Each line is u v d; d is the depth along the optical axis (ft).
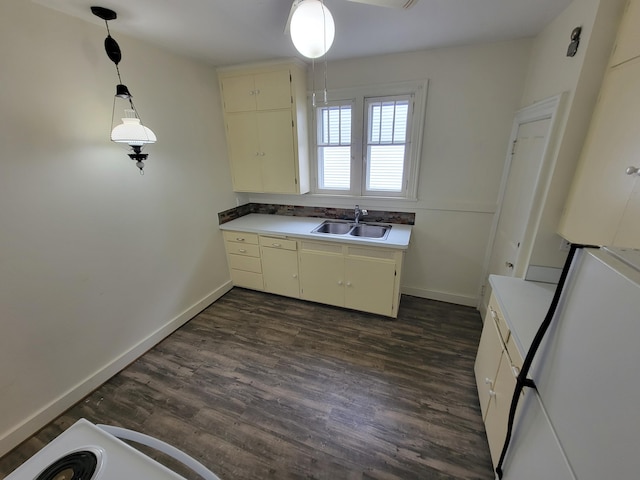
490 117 7.85
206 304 9.98
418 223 9.58
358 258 8.70
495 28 6.35
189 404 6.22
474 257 9.25
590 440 2.03
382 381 6.71
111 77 6.25
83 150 5.91
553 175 4.93
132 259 7.24
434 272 9.91
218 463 5.03
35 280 5.39
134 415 5.98
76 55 5.59
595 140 4.22
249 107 9.34
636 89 3.41
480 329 8.51
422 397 6.24
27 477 2.42
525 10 5.44
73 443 2.70
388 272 8.47
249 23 5.86
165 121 7.70
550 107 5.34
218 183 9.97
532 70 6.86
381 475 4.79
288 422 5.75
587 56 4.22
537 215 5.61
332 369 7.11
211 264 10.07
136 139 5.64
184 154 8.43
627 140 3.45
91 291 6.38
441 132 8.44
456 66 7.74
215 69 9.21
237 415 5.93
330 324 8.93
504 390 4.42
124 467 2.47
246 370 7.14
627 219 3.26
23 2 4.78
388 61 8.29
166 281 8.33
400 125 8.85
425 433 5.46
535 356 3.28
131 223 7.11
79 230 6.01
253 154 9.91
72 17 5.45
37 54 5.03
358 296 9.14
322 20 3.89
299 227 9.87
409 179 9.20
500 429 4.44
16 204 5.01
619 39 3.88
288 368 7.19
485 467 4.86
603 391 1.94
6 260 4.98
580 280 2.48
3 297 5.00
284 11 5.32
